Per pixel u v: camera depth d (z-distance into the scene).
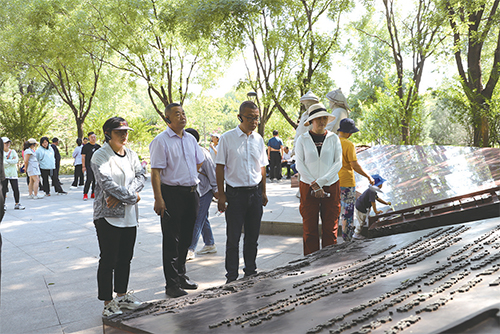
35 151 12.84
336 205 4.47
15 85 33.06
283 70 17.00
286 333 1.45
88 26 17.91
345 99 6.40
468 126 17.23
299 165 4.48
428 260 2.38
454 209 4.48
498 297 1.36
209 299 2.17
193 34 16.47
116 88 26.73
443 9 15.45
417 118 18.45
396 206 5.06
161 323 1.77
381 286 1.90
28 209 10.13
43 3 18.27
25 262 5.43
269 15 16.66
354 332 1.30
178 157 3.98
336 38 16.94
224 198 4.20
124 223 3.55
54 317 3.59
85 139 15.51
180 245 4.15
